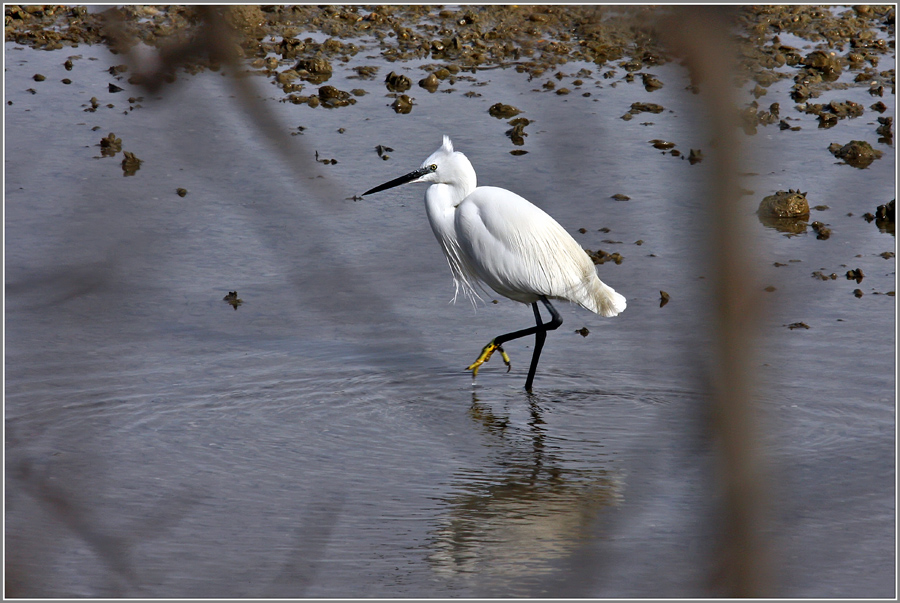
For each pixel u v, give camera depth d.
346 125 19.91
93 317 13.28
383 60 23.78
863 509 8.69
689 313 13.21
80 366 12.04
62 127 19.38
